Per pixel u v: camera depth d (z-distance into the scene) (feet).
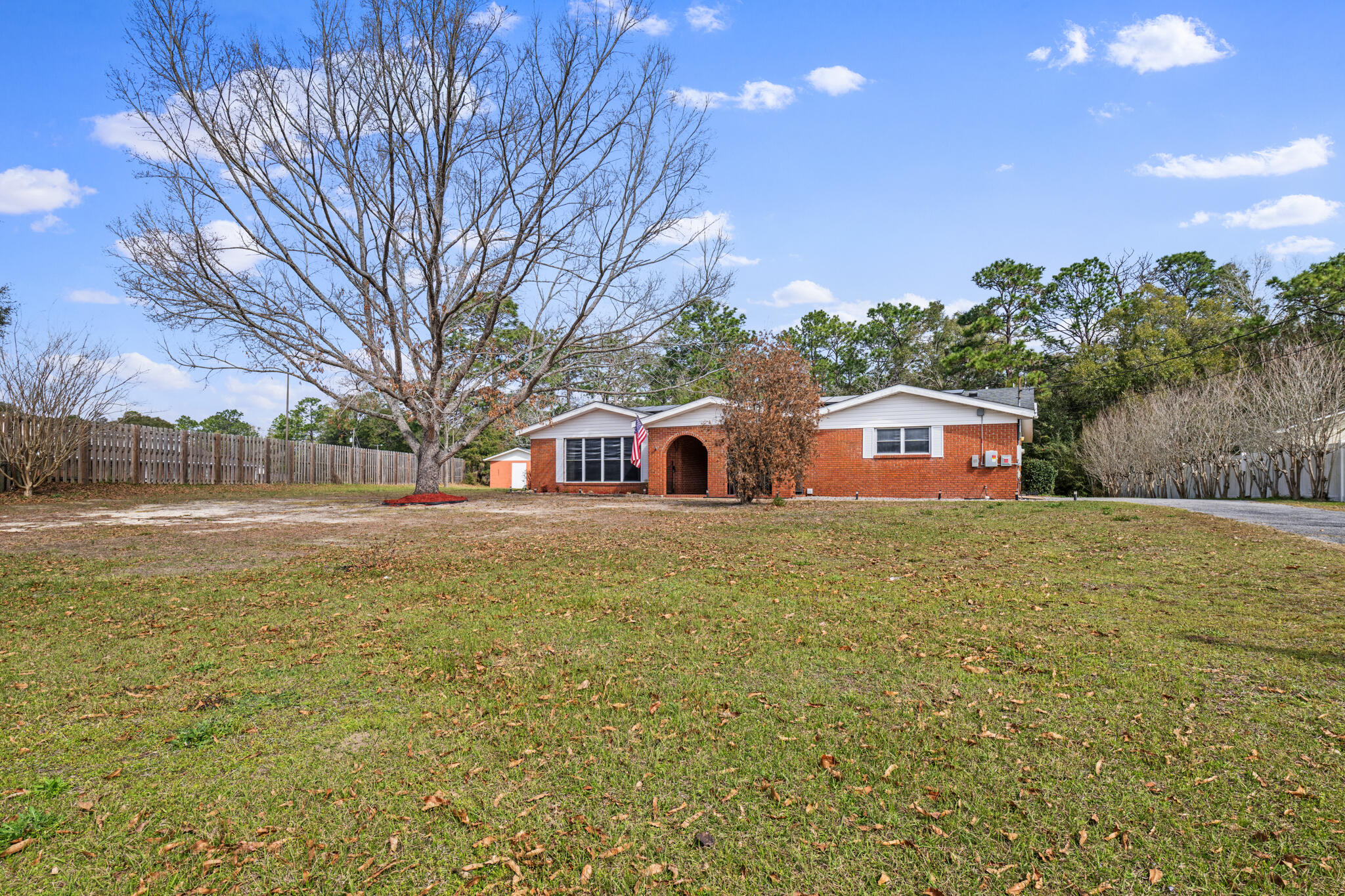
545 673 13.70
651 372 79.41
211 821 8.58
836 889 7.23
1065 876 7.33
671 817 8.59
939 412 71.67
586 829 8.34
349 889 7.30
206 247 60.59
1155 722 10.88
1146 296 138.92
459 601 20.48
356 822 8.53
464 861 7.79
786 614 18.34
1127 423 97.45
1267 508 47.44
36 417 61.00
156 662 14.82
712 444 80.59
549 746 10.48
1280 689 12.08
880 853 7.80
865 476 74.08
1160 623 16.79
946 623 17.21
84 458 68.69
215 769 9.86
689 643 15.74
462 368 68.64
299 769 9.84
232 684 13.33
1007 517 42.88
